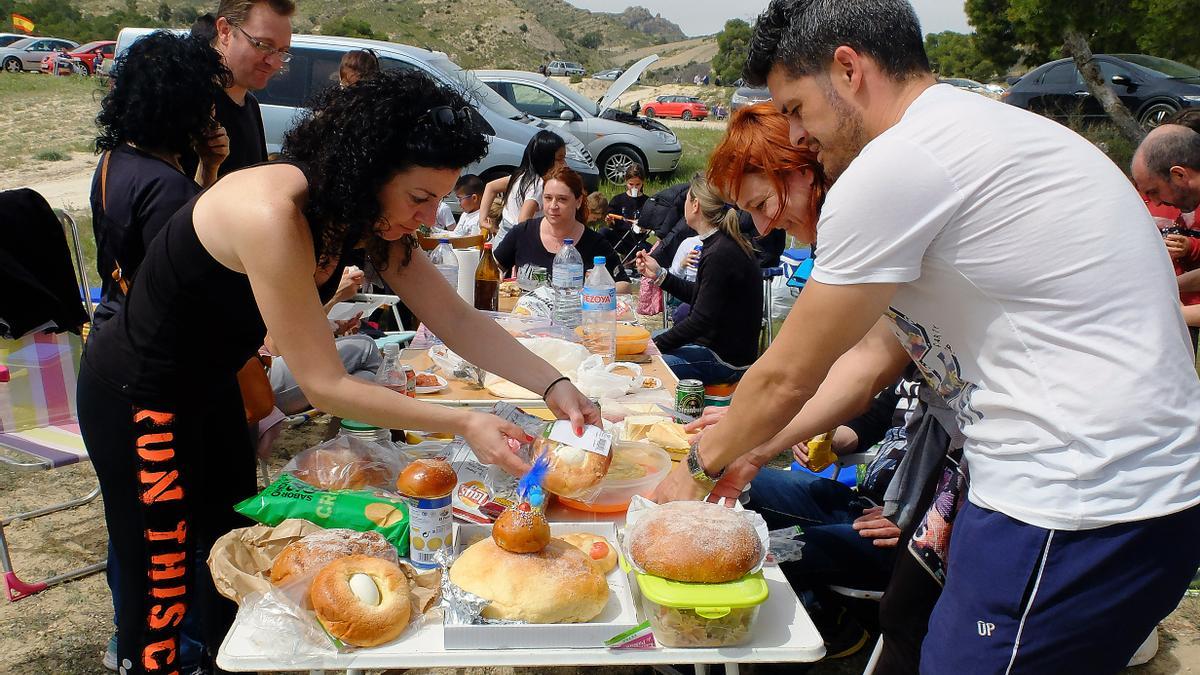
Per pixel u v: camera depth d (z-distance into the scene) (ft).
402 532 5.37
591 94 164.86
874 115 4.46
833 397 6.06
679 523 4.71
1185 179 10.59
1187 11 39.81
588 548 5.19
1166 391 3.89
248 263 4.84
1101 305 3.90
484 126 5.10
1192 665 8.39
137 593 5.69
